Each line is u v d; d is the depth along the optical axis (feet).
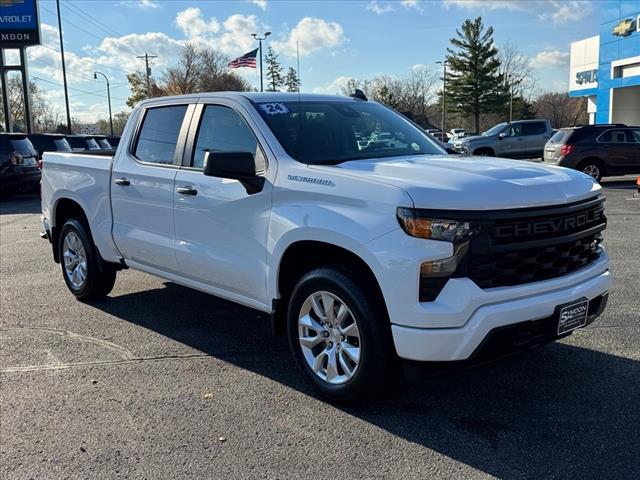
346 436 11.41
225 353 15.80
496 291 10.88
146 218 16.98
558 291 11.65
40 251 30.14
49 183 21.30
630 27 96.07
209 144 15.40
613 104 102.12
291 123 14.44
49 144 66.28
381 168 12.59
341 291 11.94
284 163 13.30
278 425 11.89
